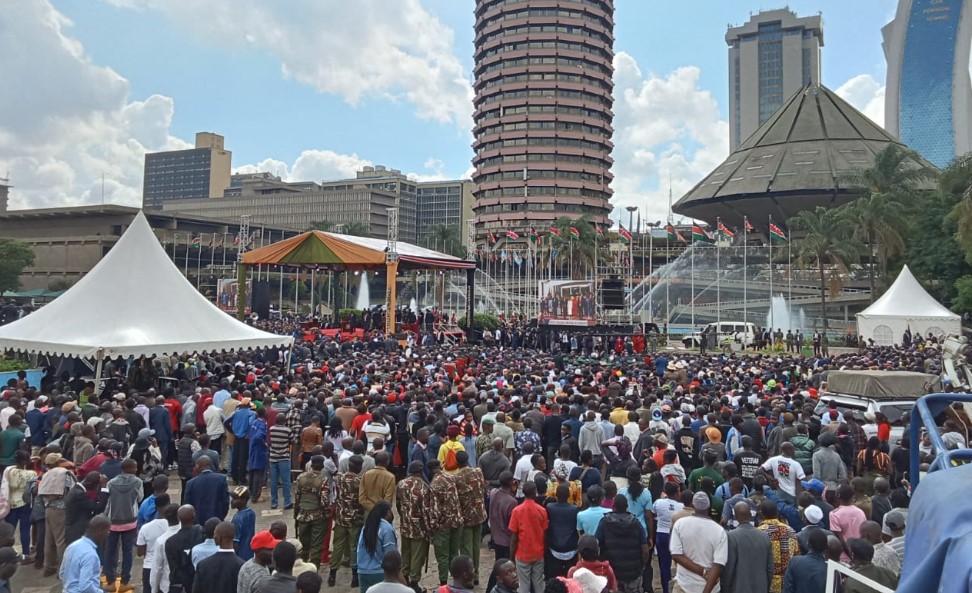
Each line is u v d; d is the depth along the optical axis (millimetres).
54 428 11211
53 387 15602
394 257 37250
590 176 117562
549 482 8914
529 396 13984
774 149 96875
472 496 8266
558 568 7410
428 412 11977
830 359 28734
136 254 19078
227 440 13266
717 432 10133
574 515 7469
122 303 17891
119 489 8172
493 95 119562
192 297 19297
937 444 2852
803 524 7656
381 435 10953
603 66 119812
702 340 42188
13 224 119000
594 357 31016
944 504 2086
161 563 6727
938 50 178875
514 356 27438
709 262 71062
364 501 8273
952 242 52531
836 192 83562
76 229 114438
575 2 117000
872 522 6109
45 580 8445
